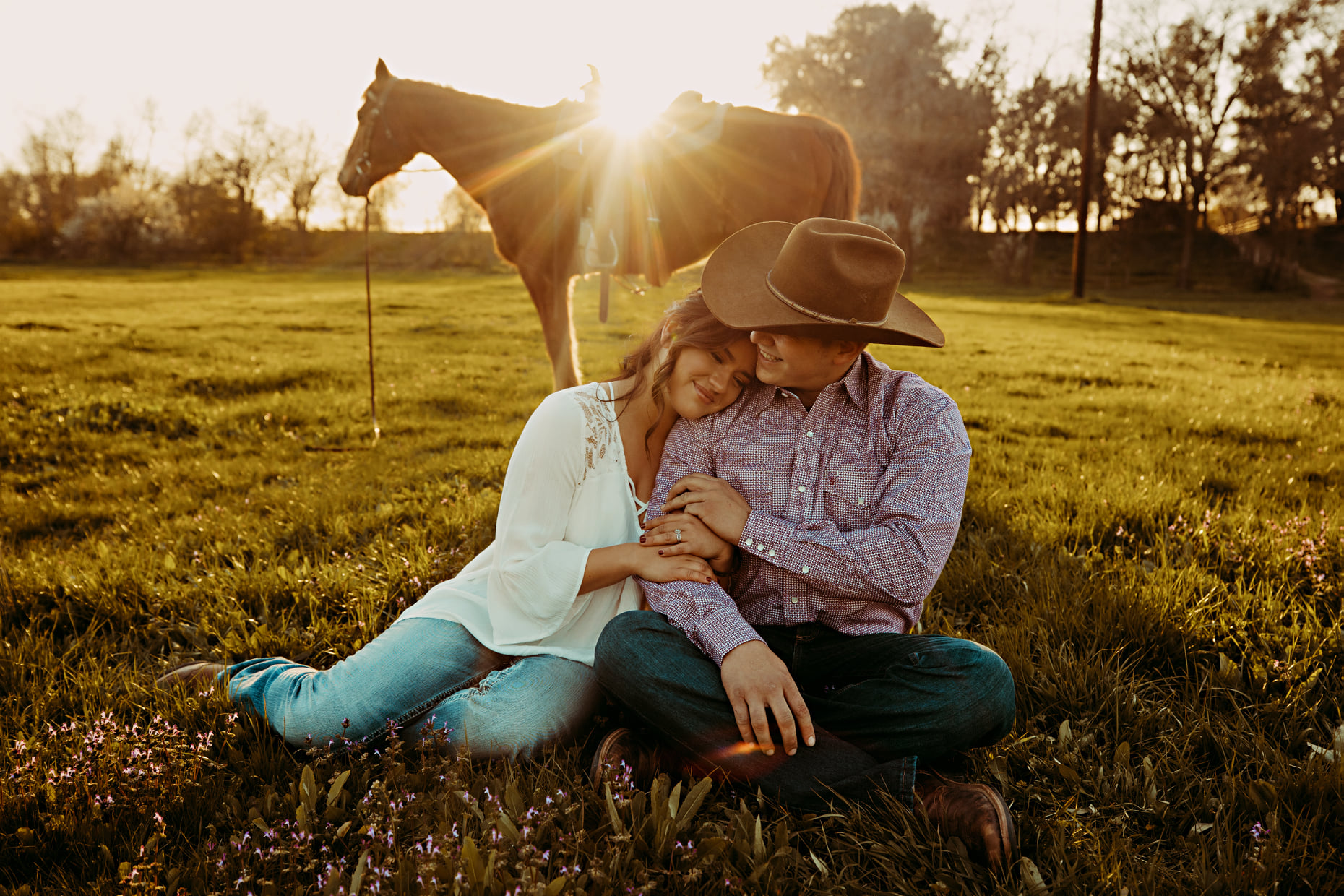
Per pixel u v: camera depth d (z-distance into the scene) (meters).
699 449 2.27
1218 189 49.97
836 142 5.54
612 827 1.77
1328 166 43.78
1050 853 1.77
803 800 1.92
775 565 2.06
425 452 5.71
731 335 2.11
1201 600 2.87
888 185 46.88
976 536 3.63
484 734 2.07
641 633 2.02
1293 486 4.57
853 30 47.50
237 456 5.68
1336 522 3.72
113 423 6.51
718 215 5.48
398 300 20.97
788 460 2.19
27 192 70.62
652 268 5.59
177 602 3.11
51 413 6.76
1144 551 3.53
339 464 5.38
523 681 2.12
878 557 2.03
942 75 47.75
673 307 2.22
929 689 1.90
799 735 1.92
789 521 2.17
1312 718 2.25
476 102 5.69
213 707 2.25
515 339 13.30
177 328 14.02
